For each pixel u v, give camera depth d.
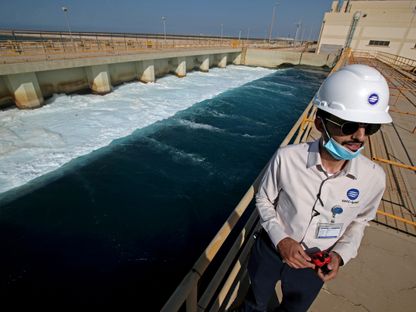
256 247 1.79
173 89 25.78
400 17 33.59
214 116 18.59
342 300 2.50
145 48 31.62
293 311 1.82
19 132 13.61
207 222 8.38
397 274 2.82
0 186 9.55
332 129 1.26
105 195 9.48
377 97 1.19
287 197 1.45
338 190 1.32
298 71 41.94
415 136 7.74
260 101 23.42
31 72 16.38
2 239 7.54
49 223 8.14
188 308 1.48
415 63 33.72
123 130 14.91
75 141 13.20
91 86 21.88
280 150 1.45
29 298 5.92
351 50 35.34
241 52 47.72
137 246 7.37
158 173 10.97
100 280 6.33
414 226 3.65
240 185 10.40
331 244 1.50
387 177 5.17
